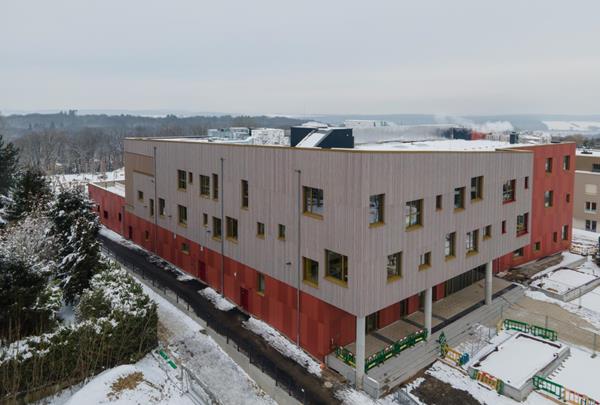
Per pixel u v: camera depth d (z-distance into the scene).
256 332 30.72
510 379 25.34
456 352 27.33
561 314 34.09
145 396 22.50
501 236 34.34
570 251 48.19
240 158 32.56
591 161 59.47
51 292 27.48
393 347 26.84
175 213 41.44
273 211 30.09
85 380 23.80
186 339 29.58
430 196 27.88
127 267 42.72
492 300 35.00
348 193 24.72
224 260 35.62
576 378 26.27
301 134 37.75
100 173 117.44
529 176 36.78
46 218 35.38
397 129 51.84
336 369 26.52
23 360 21.95
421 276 27.94
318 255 26.98
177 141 40.28
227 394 24.95
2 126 167.75
